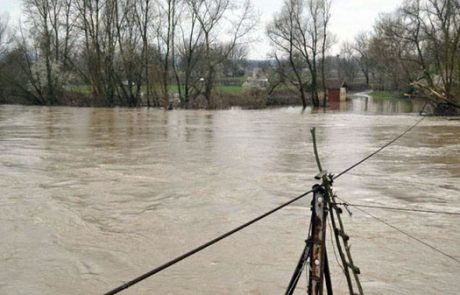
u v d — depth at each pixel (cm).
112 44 5716
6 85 6041
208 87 5759
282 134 2662
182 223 966
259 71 7531
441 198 1170
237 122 3516
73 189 1259
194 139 2398
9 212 1039
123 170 1530
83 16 5694
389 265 736
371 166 1617
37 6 5903
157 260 770
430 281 680
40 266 746
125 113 4572
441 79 4538
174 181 1362
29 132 2730
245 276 700
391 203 1121
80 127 3053
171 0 5597
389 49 5766
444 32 4416
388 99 8550
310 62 6309
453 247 816
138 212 1045
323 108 6050
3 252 805
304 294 634
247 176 1436
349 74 12962
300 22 6156
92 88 5881
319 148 2056
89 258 779
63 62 6094
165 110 5159
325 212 385
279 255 780
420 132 2762
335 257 759
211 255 783
